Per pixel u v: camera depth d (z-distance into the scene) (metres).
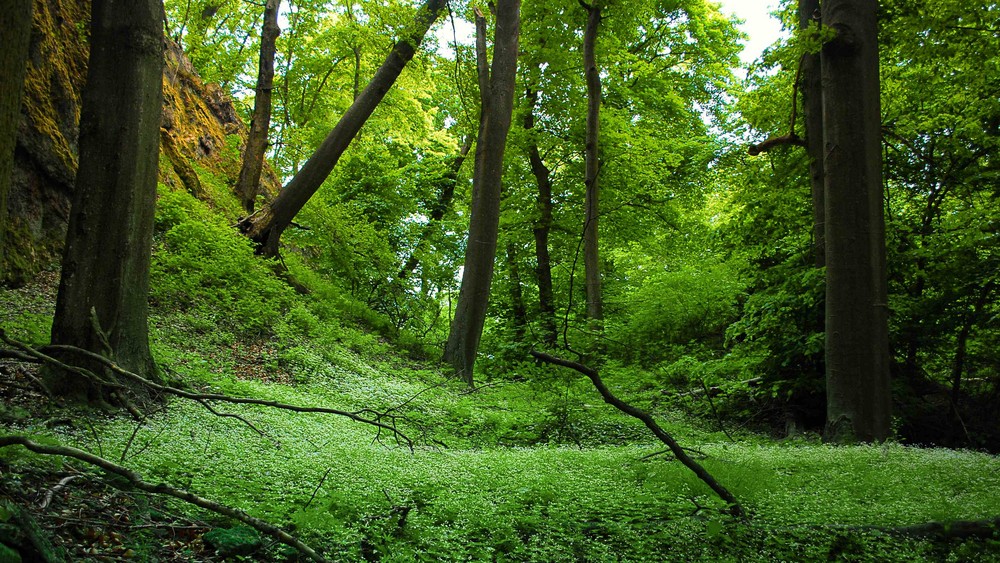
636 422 11.12
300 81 23.97
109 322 7.26
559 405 10.79
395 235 22.94
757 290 16.41
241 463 5.44
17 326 7.98
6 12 3.73
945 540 4.89
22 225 11.05
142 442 5.51
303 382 11.05
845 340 10.50
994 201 14.02
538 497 5.57
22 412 5.84
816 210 13.42
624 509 5.23
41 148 11.70
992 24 12.47
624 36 20.69
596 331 14.42
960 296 13.55
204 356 10.64
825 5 11.17
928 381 14.48
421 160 25.86
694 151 22.50
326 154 16.22
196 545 3.87
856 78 10.80
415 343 17.84
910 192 15.70
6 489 3.62
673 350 16.73
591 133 17.17
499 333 20.30
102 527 3.72
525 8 19.88
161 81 7.90
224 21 22.66
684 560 4.45
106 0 7.48
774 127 15.55
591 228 17.03
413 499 5.18
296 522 4.19
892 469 6.68
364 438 7.89
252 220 16.31
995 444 13.11
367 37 17.83
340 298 17.67
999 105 13.14
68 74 13.20
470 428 10.12
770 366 13.72
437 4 16.33
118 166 7.44
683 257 22.08
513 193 22.22
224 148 21.31
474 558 4.25
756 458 7.23
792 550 4.62
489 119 16.05
